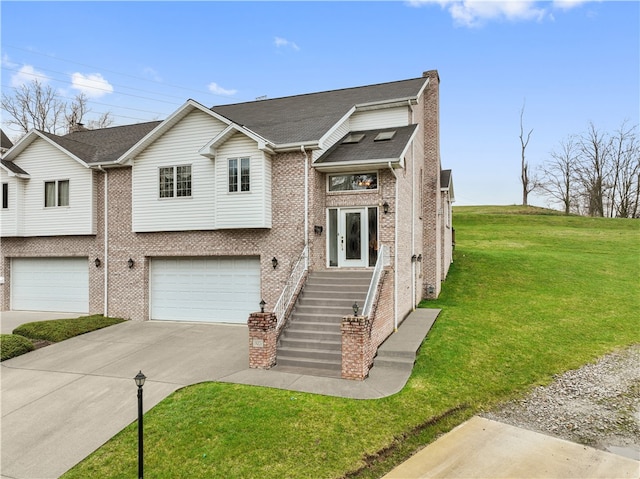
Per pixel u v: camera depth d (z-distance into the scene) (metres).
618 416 8.04
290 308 11.02
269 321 9.62
